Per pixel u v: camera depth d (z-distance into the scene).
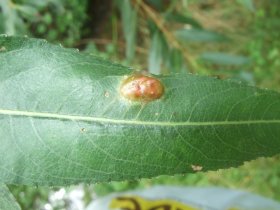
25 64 0.06
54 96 0.06
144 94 0.06
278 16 0.30
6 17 0.16
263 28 0.29
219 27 0.29
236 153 0.06
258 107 0.06
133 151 0.06
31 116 0.06
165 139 0.06
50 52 0.06
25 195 0.25
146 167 0.06
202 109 0.06
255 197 0.16
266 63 0.29
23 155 0.06
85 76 0.06
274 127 0.06
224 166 0.06
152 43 0.17
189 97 0.06
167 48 0.17
